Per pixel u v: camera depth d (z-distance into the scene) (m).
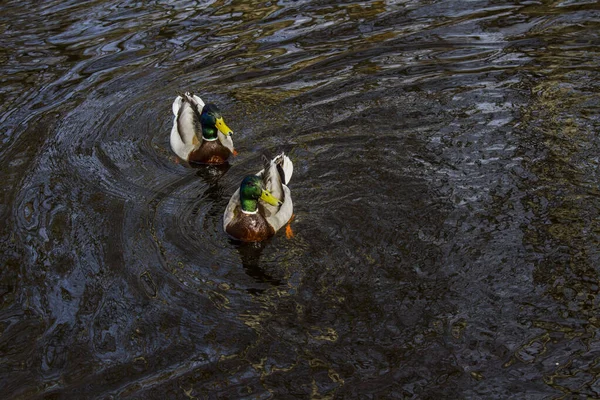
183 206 2.90
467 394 2.19
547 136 3.07
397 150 3.06
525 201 2.77
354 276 2.54
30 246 2.73
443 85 3.43
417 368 2.26
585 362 2.25
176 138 3.19
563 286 2.46
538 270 2.51
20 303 2.52
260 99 3.44
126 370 2.30
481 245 2.61
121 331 2.41
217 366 2.29
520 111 3.22
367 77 3.53
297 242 2.69
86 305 2.50
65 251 2.70
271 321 2.41
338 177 2.95
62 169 3.10
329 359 2.30
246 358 2.31
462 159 2.99
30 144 3.25
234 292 2.52
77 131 3.32
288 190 2.85
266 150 3.14
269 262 2.62
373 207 2.80
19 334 2.41
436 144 3.07
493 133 3.11
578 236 2.62
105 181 3.04
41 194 2.97
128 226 2.80
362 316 2.41
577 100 3.26
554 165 2.92
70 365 2.32
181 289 2.53
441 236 2.66
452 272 2.53
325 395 2.21
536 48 3.63
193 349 2.34
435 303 2.44
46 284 2.58
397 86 3.45
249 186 2.68
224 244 2.72
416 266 2.56
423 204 2.79
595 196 2.77
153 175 3.08
